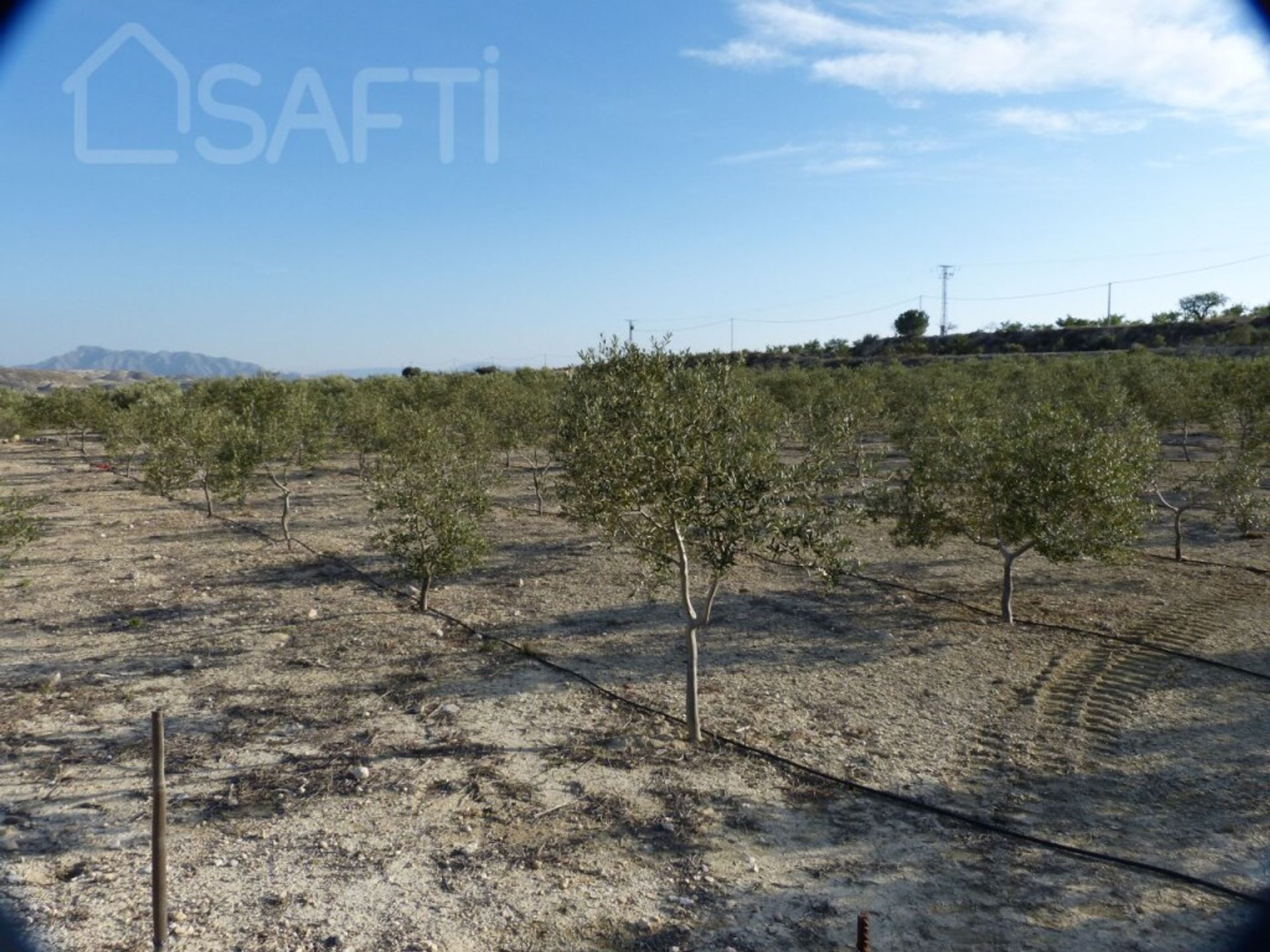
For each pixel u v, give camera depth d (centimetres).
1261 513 1947
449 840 766
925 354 8900
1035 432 1389
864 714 1067
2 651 1290
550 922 641
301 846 752
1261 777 881
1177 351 6456
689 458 916
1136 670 1216
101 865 715
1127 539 1347
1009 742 980
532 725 1034
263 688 1149
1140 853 743
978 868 723
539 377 4588
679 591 1689
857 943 570
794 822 804
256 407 3238
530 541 2192
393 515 2534
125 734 991
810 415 3027
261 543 2194
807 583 1745
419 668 1231
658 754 952
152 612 1528
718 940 621
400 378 5912
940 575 1811
